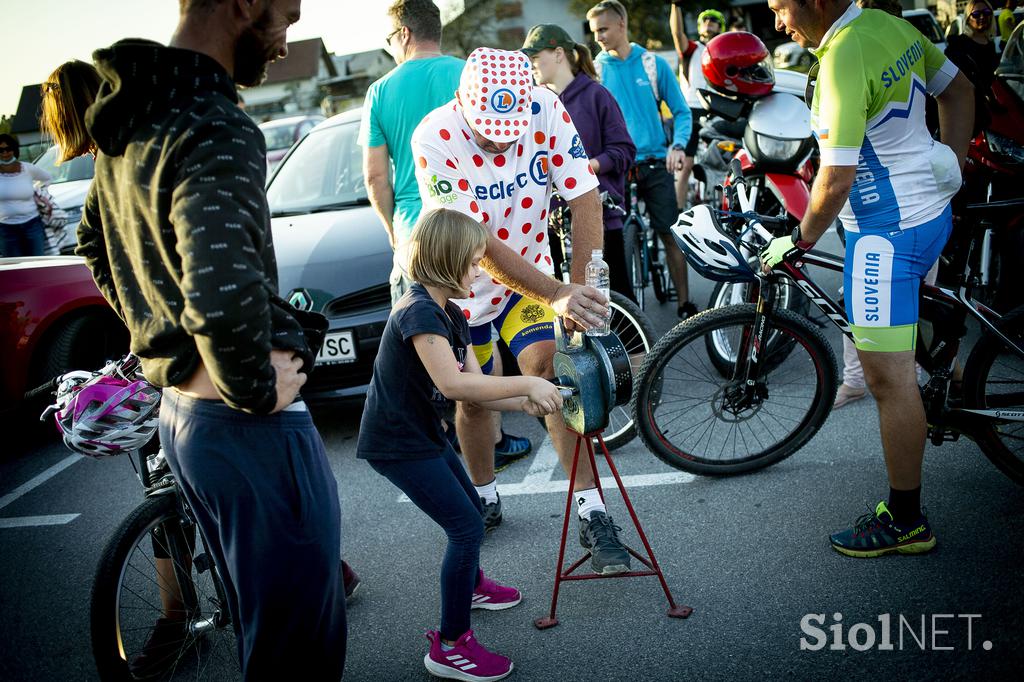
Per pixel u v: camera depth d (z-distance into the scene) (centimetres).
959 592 252
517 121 260
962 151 279
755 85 443
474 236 230
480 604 276
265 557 175
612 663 243
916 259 262
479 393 222
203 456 170
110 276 193
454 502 238
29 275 464
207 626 260
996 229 410
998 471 320
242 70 176
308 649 185
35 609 320
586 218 284
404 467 236
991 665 220
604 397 232
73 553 361
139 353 170
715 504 325
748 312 328
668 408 390
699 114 592
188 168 149
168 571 253
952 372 300
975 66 401
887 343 263
